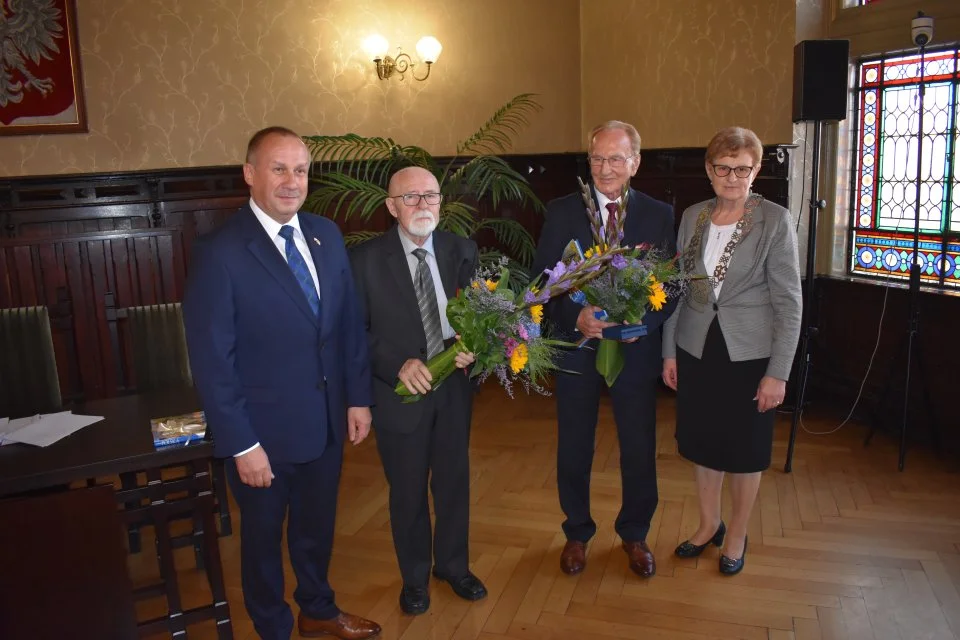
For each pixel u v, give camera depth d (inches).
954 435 157.0
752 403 105.9
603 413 190.1
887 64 174.4
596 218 95.8
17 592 82.0
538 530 130.8
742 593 109.6
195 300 83.4
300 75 218.1
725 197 104.0
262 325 86.0
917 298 151.5
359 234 181.5
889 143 175.8
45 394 123.3
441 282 99.3
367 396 97.4
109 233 162.6
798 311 102.3
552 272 90.0
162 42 204.8
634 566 114.7
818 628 101.0
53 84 197.6
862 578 112.4
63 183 196.9
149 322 129.3
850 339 183.3
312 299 89.0
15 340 121.9
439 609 107.7
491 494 146.2
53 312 161.9
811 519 131.4
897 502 136.9
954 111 159.8
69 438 95.4
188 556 129.5
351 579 117.5
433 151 235.3
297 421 88.4
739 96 192.1
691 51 202.2
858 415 179.9
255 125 215.5
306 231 90.8
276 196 84.1
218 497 132.0
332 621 101.3
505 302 87.1
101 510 83.6
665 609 106.3
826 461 156.3
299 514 96.3
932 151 165.5
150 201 204.2
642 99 221.0
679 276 98.3
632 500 113.7
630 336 97.0
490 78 238.1
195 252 85.7
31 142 198.4
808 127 185.6
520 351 88.2
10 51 193.8
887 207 177.6
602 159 102.8
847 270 188.7
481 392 212.2
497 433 179.9
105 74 201.2
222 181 213.5
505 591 111.9
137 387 129.0
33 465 86.6
